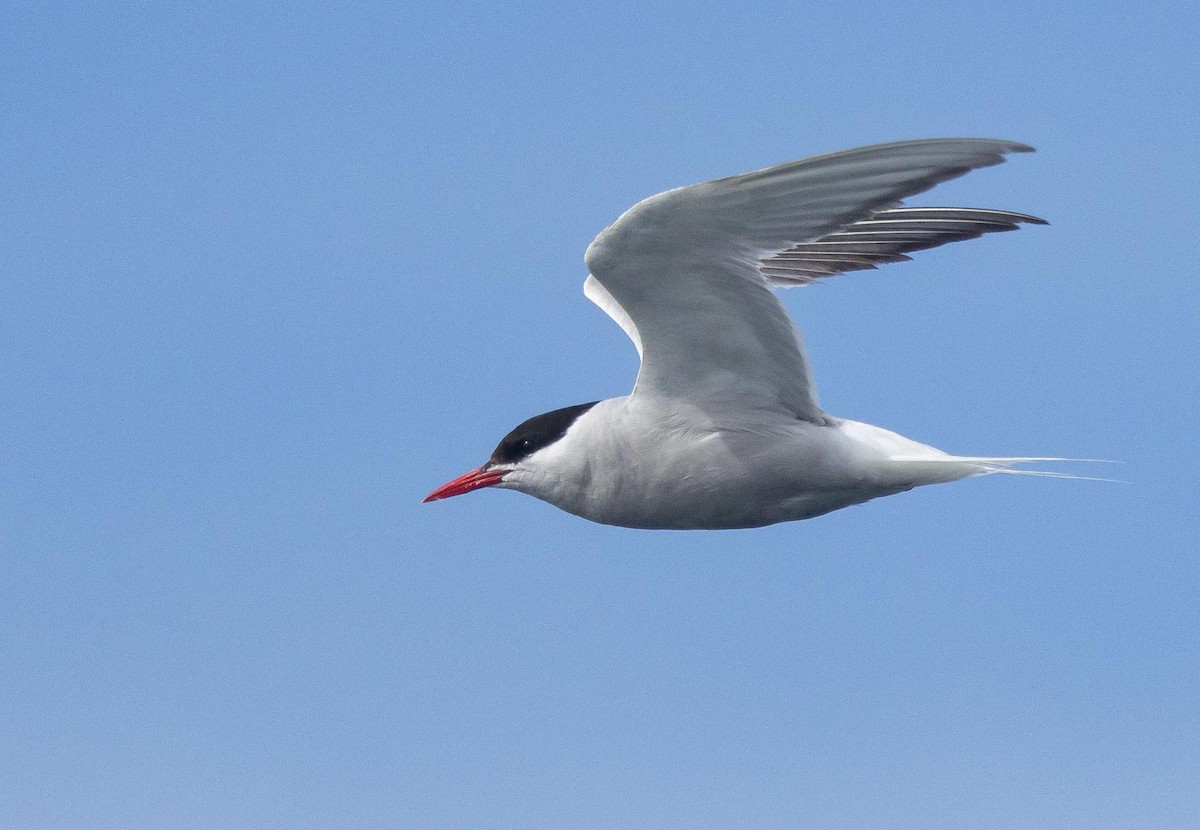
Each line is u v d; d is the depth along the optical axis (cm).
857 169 905
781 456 1129
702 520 1184
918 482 1127
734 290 1038
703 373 1114
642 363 1125
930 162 890
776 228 966
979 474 1111
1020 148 850
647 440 1145
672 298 1052
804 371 1097
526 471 1221
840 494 1152
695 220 963
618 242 988
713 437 1134
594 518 1209
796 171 907
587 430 1180
